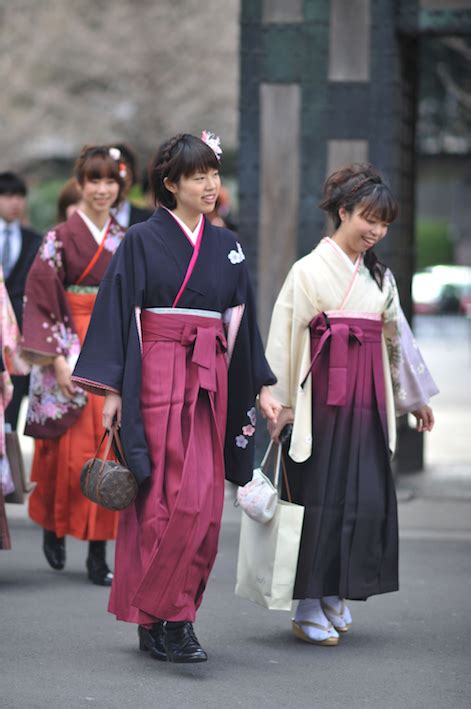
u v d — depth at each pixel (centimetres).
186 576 1040
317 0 1927
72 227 1401
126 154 1505
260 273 1961
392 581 1170
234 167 7344
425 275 8138
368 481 1146
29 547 1592
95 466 1050
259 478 1134
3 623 1205
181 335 1052
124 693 988
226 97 6969
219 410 1071
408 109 2075
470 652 1138
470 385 3666
